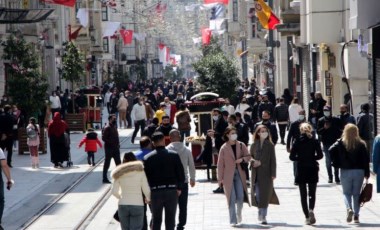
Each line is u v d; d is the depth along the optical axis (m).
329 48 72.56
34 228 37.66
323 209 38.84
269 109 70.56
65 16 136.00
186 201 34.00
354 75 63.84
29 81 75.19
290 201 41.62
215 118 53.88
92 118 93.31
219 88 98.62
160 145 30.55
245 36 155.38
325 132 45.97
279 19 90.81
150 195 29.77
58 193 48.09
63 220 39.47
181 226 34.03
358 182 34.44
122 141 78.69
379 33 49.53
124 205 29.03
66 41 125.88
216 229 34.94
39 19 81.94
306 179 35.09
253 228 34.75
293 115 66.56
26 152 69.00
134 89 154.00
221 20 155.25
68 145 60.56
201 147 50.66
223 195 44.50
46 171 58.22
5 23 84.94
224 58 99.19
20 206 44.00
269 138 36.00
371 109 50.62
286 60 108.56
